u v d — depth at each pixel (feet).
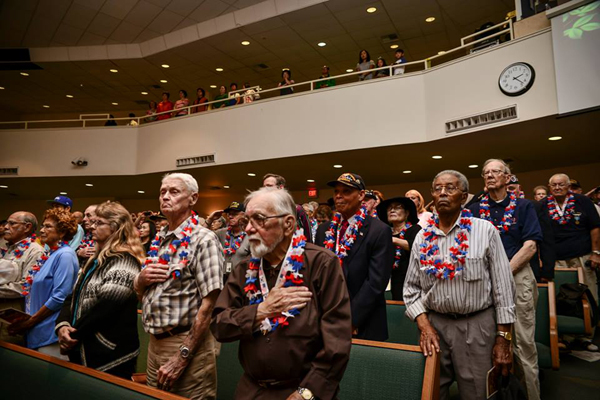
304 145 27.50
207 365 6.04
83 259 13.06
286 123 28.37
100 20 33.47
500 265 6.43
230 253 11.87
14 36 35.73
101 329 6.23
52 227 8.50
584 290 11.93
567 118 19.72
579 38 18.61
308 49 36.27
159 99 47.65
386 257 7.59
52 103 48.37
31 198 47.09
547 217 11.22
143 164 34.35
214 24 33.24
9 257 10.44
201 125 31.94
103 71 40.04
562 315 12.19
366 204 9.54
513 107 20.66
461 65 22.86
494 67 21.57
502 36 29.07
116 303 6.17
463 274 6.43
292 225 4.68
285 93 30.27
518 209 8.67
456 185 6.72
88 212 12.85
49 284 8.16
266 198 4.63
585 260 13.58
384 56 37.65
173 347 5.89
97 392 5.06
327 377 3.97
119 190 42.24
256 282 4.70
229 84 43.62
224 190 41.86
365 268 7.68
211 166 31.22
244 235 11.67
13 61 37.81
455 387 8.43
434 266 6.60
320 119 27.22
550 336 9.92
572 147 25.04
